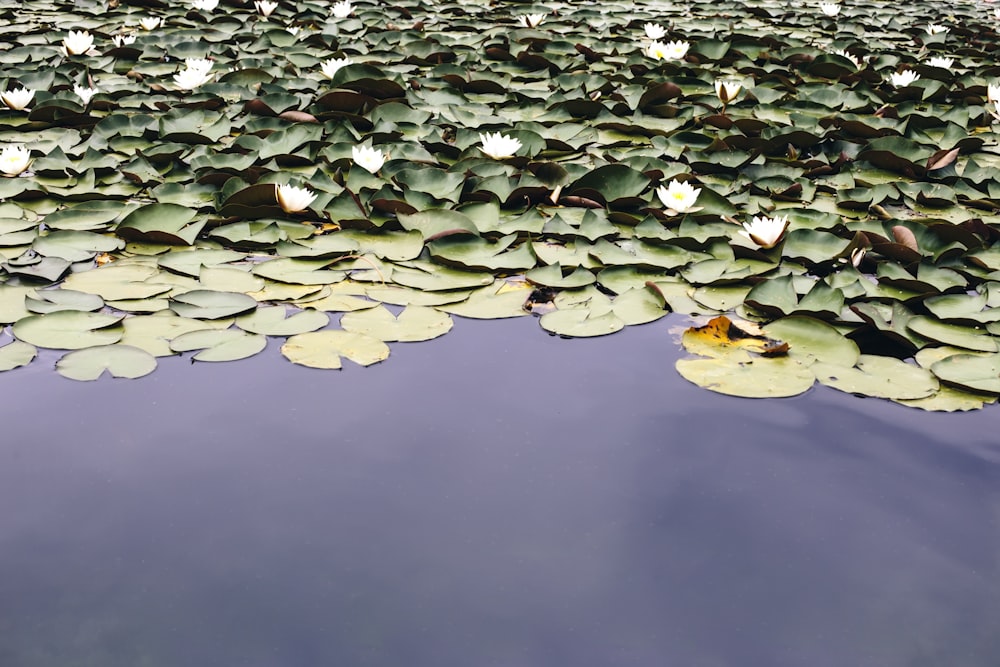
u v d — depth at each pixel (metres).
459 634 1.68
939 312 2.94
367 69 5.26
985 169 4.46
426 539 1.91
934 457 2.24
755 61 6.87
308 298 2.94
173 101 5.18
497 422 2.32
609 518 2.00
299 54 6.20
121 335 2.65
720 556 1.91
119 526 1.91
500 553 1.89
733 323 2.87
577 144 4.64
